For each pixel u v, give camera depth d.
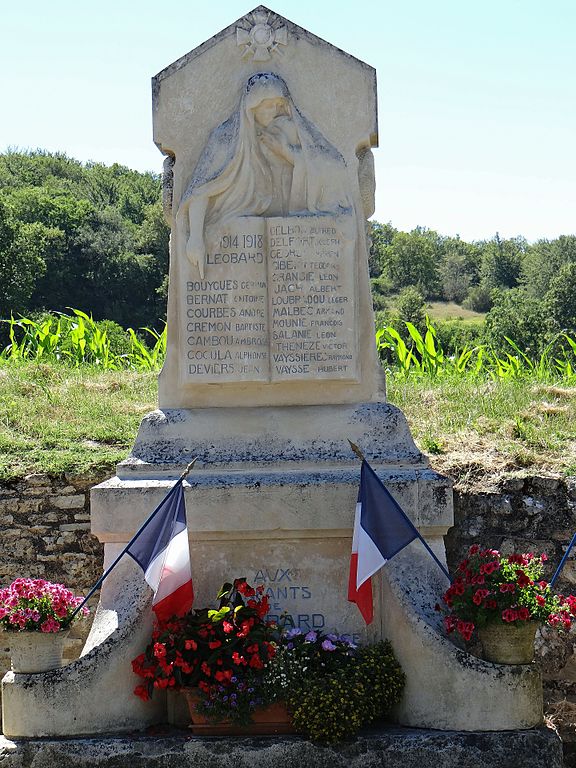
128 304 35.88
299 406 6.86
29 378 10.52
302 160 6.86
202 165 6.88
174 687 5.95
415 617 6.04
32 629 6.02
